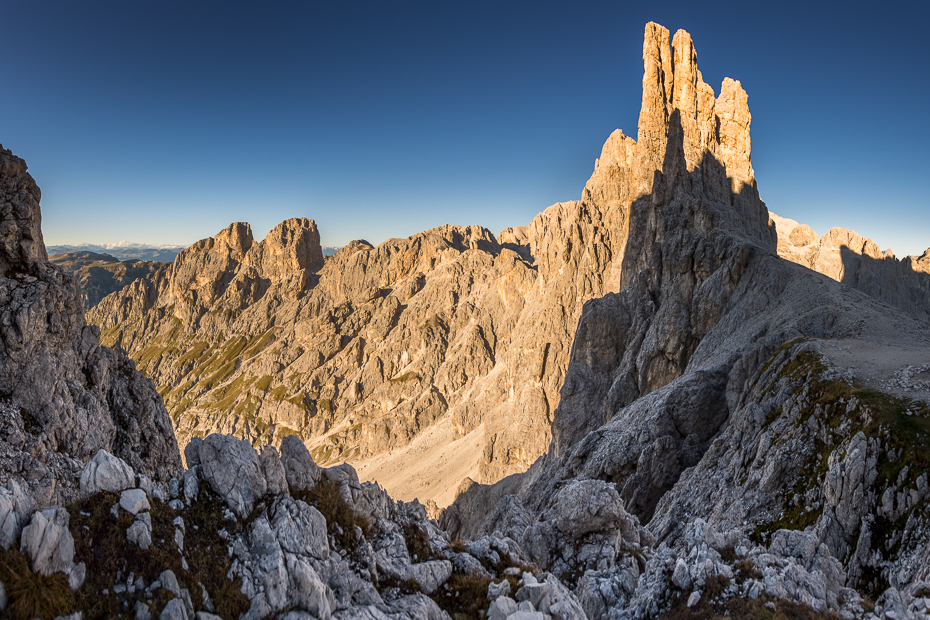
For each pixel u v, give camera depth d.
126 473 18.03
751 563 23.92
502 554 24.91
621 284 136.88
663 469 61.91
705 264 91.25
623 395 98.44
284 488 20.83
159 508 17.98
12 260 34.34
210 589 16.67
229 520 19.22
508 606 19.95
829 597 22.72
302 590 17.17
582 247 178.75
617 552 29.44
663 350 92.50
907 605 22.50
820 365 50.50
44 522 14.51
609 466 65.25
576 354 121.06
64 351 34.47
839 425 42.06
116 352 41.00
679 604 23.22
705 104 143.62
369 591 19.06
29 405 30.59
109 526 16.25
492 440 160.50
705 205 103.19
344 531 21.25
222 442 20.80
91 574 15.01
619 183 182.00
